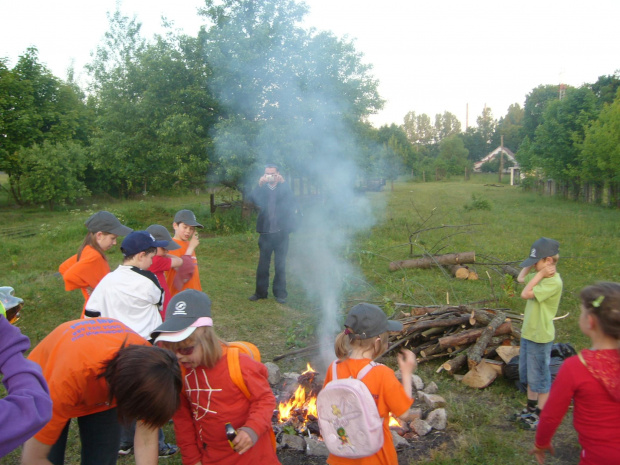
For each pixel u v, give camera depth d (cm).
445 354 555
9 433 157
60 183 2323
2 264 1098
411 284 892
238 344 278
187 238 523
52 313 741
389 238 1378
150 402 199
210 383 247
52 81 2678
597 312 234
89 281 406
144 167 1695
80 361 232
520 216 1812
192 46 1593
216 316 741
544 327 400
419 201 2492
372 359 277
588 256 1105
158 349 215
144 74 1611
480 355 507
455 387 499
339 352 276
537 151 2730
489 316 585
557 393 241
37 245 1296
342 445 255
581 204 2333
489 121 9844
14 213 2225
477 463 364
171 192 2953
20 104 2448
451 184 4966
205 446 257
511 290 725
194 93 1532
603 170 2053
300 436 392
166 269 427
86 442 266
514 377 485
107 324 255
